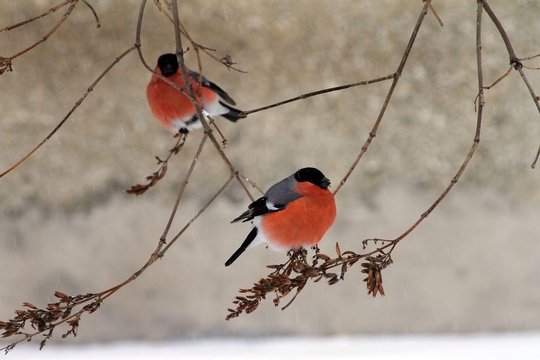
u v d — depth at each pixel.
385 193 14.87
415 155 15.10
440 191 15.01
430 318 14.29
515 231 14.80
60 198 14.64
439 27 15.59
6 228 14.44
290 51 15.21
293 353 12.41
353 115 15.16
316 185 5.96
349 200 14.76
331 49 15.30
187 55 14.95
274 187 6.06
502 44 15.67
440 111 15.32
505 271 14.56
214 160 14.72
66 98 14.88
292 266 4.79
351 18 15.45
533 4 15.84
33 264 14.32
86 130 14.83
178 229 14.40
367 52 15.35
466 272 14.52
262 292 4.30
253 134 14.90
